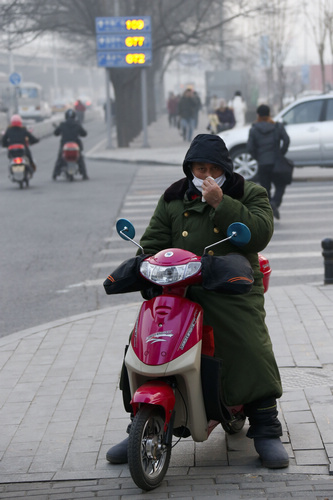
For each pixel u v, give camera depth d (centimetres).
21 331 791
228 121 2978
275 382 447
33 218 1559
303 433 491
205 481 436
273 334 723
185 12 3959
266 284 494
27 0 3453
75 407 573
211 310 439
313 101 1975
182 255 423
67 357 696
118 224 464
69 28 3678
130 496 422
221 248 447
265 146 1378
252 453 473
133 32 3253
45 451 498
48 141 4325
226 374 439
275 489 415
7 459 489
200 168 443
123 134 3478
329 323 748
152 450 426
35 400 593
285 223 1384
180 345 415
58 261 1148
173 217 461
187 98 3684
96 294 955
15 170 2047
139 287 449
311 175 2102
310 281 967
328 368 623
